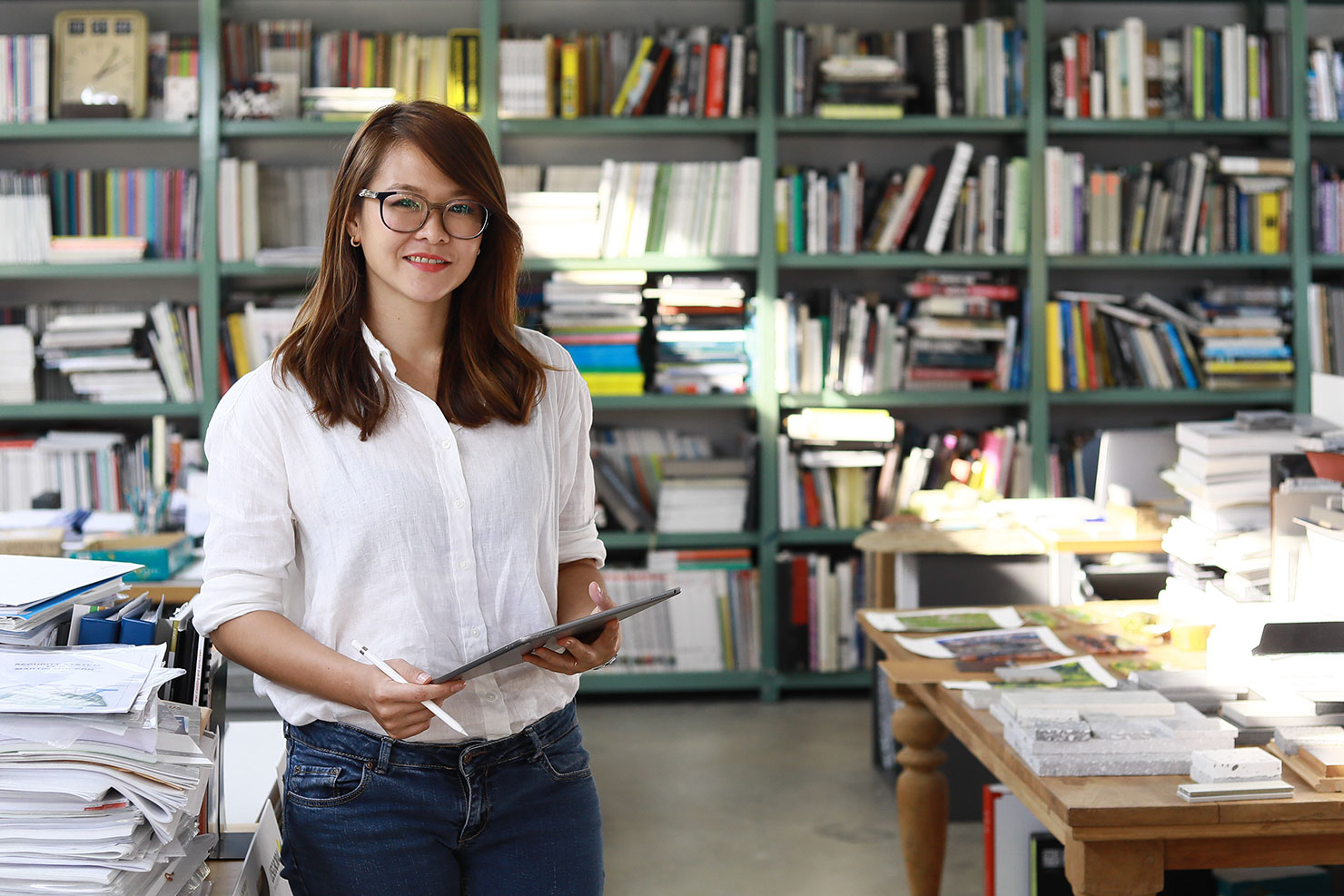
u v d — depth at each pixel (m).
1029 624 2.65
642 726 4.34
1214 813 1.61
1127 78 4.52
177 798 1.14
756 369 4.50
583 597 1.49
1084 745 1.76
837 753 4.03
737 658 4.57
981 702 2.05
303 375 1.32
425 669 1.33
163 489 4.08
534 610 1.37
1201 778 1.67
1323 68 4.58
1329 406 2.82
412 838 1.33
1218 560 2.64
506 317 1.43
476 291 1.41
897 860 3.17
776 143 4.76
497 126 4.38
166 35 4.39
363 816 1.32
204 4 4.29
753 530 4.58
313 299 1.36
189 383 4.34
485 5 4.36
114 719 1.14
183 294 4.69
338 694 1.26
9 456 4.27
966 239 4.54
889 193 4.53
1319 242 4.60
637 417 4.89
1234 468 2.75
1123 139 4.88
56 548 2.86
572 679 1.45
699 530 4.55
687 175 4.45
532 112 4.41
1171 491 3.61
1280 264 4.56
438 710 1.22
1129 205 4.54
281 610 1.35
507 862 1.38
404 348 1.38
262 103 4.31
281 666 1.28
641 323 4.43
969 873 3.04
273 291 4.52
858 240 4.56
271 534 1.33
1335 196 4.59
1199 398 4.57
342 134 4.37
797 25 4.66
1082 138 4.87
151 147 4.66
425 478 1.33
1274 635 2.00
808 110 4.50
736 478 4.55
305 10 4.67
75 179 4.34
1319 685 1.91
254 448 1.32
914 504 3.91
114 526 3.53
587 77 4.48
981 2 4.64
